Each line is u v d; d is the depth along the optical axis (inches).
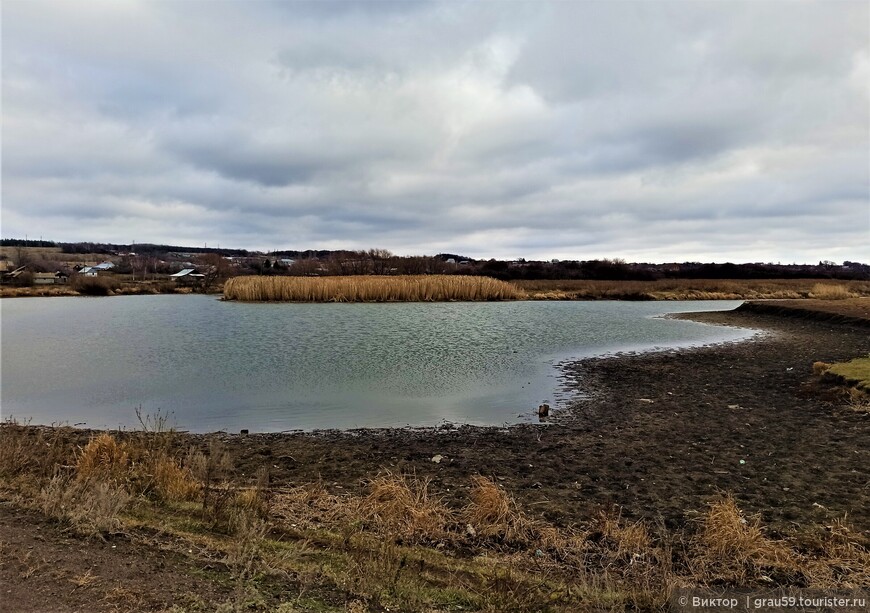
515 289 2161.7
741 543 209.6
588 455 344.5
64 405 510.9
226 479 295.1
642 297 2313.0
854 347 827.4
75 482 246.7
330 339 964.0
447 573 194.1
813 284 2861.7
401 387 585.6
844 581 190.7
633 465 322.7
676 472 309.1
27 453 297.1
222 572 177.9
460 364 725.3
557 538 225.3
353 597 167.6
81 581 163.9
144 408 498.6
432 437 396.5
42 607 148.4
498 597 169.8
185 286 2783.0
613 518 245.0
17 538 191.6
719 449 350.0
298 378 633.6
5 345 890.1
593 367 698.8
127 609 150.2
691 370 663.8
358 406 502.6
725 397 509.7
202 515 233.0
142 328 1136.8
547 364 725.3
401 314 1465.3
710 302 2164.1
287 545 205.5
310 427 433.1
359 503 261.0
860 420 406.9
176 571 176.1
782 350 818.2
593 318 1409.9
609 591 180.9
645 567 201.5
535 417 458.0
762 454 337.1
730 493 274.7
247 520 216.4
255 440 390.3
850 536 221.6
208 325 1189.1
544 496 275.6
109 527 203.6
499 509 241.6
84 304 1879.9
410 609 162.7
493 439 388.2
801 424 404.5
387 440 389.1
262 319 1320.1
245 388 581.6
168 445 324.2
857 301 1720.0
